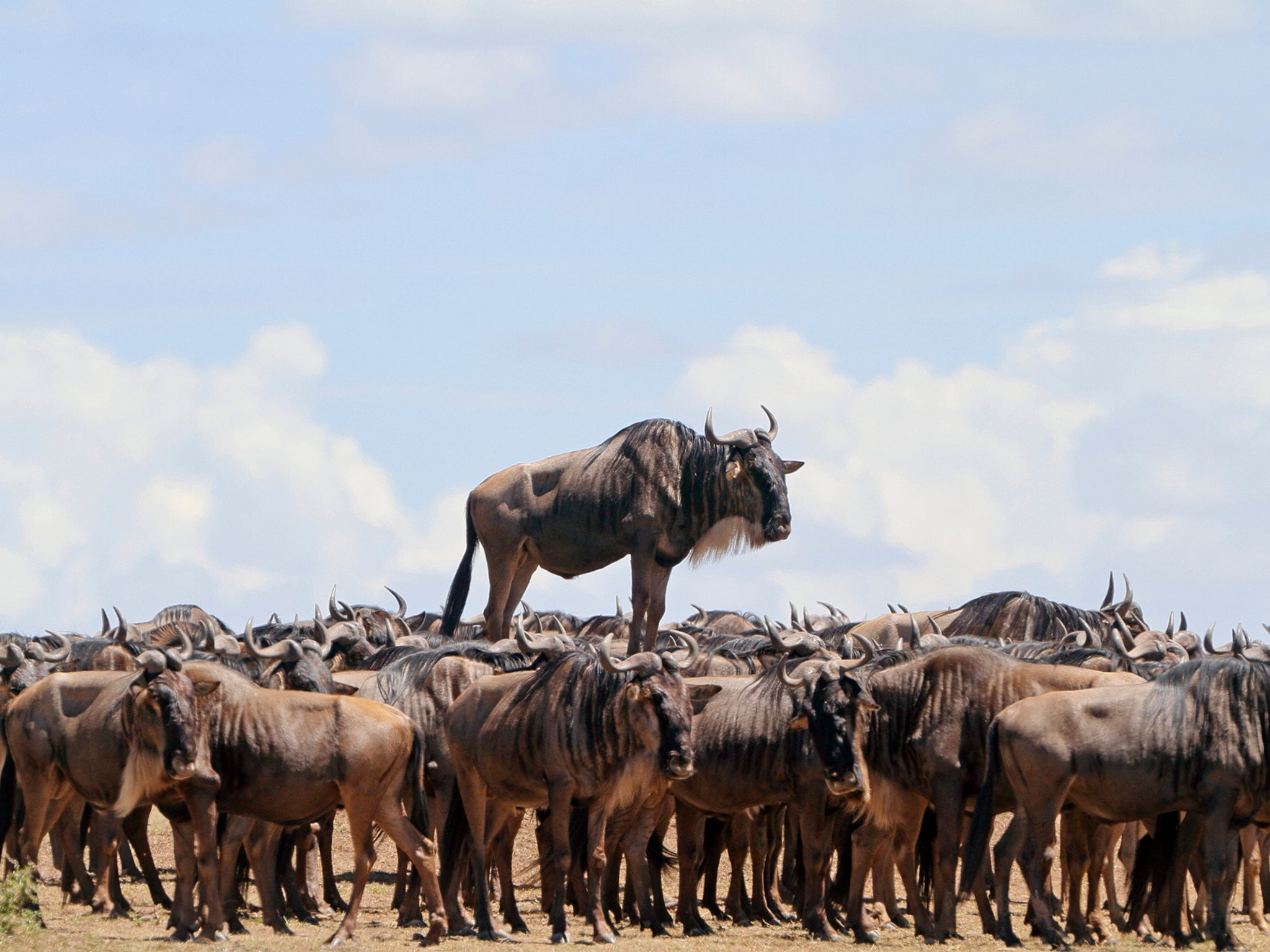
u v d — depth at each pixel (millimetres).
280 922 64688
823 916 66938
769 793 68000
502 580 95125
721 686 70250
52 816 66812
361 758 59500
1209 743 59812
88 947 56031
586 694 63125
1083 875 66875
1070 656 73438
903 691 66500
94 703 63469
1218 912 60031
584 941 63562
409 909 68625
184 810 60344
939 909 64875
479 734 65750
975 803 65562
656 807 68500
